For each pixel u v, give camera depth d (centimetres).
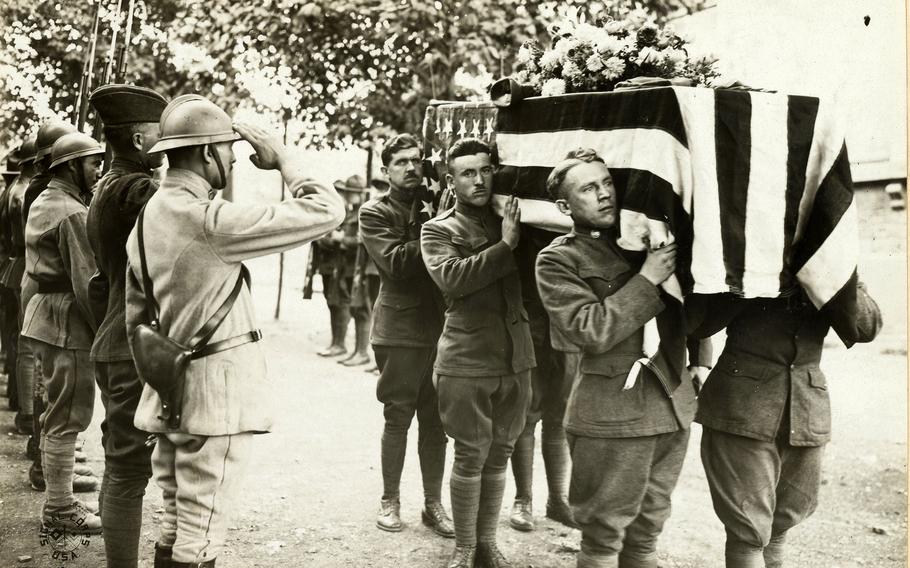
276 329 1122
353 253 950
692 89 276
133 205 317
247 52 799
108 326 320
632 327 283
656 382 296
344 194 945
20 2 639
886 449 566
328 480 513
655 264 283
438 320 428
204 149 291
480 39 743
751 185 276
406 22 749
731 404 304
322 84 820
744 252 276
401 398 423
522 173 345
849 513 452
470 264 345
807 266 286
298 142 848
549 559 388
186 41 807
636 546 307
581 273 298
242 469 286
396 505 432
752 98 278
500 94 356
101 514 317
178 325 279
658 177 277
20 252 567
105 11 518
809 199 286
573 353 400
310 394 762
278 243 281
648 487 303
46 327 398
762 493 301
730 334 312
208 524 277
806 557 388
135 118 332
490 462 370
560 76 339
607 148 300
